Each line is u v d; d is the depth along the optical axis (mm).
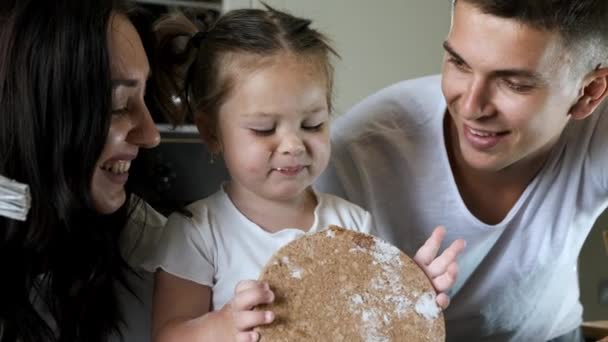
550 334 1418
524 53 958
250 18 1012
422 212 1198
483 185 1175
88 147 848
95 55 832
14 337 902
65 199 860
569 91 1036
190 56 1074
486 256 1229
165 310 985
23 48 829
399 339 885
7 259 889
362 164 1204
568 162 1190
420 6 2367
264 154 962
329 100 1031
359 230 1087
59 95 833
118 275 1000
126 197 1024
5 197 786
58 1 833
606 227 2076
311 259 903
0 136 850
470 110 1007
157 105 1089
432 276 939
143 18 1039
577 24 976
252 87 956
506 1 935
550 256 1255
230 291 1001
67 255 916
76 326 936
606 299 2090
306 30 1015
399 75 2381
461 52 989
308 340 861
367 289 900
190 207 1055
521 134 1035
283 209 1040
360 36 2314
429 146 1188
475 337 1310
